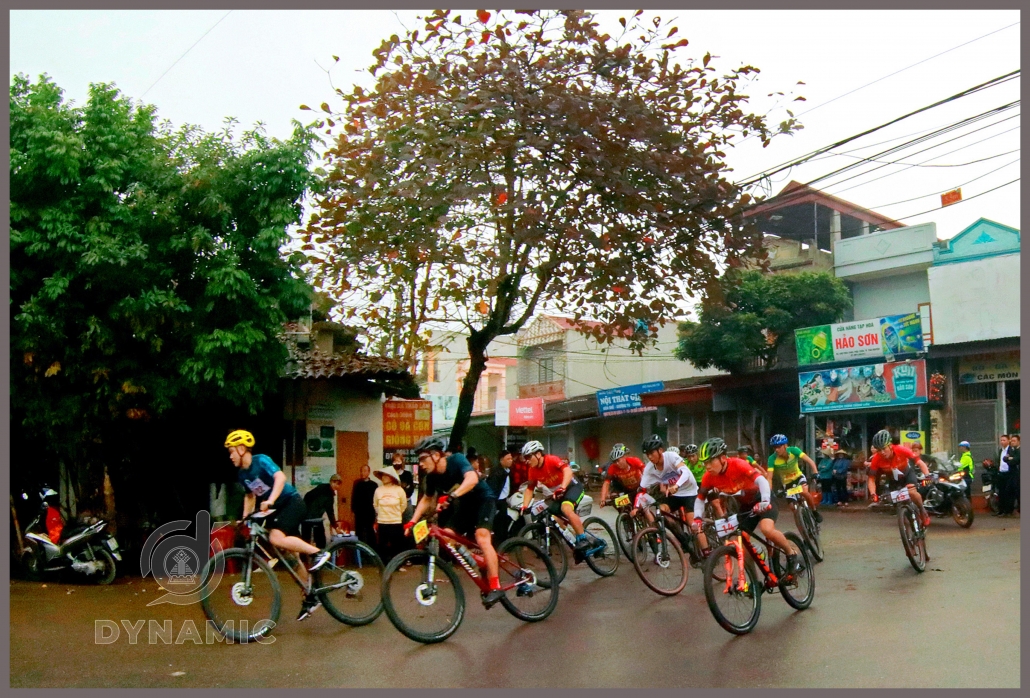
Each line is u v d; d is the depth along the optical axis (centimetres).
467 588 1072
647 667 642
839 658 647
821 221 3133
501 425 3403
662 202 1305
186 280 1252
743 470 839
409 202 1267
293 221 1253
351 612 834
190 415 1518
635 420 3503
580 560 1115
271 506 787
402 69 1280
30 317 1134
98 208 1188
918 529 1091
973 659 630
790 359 2891
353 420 1733
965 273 2311
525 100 1233
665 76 1299
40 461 1391
